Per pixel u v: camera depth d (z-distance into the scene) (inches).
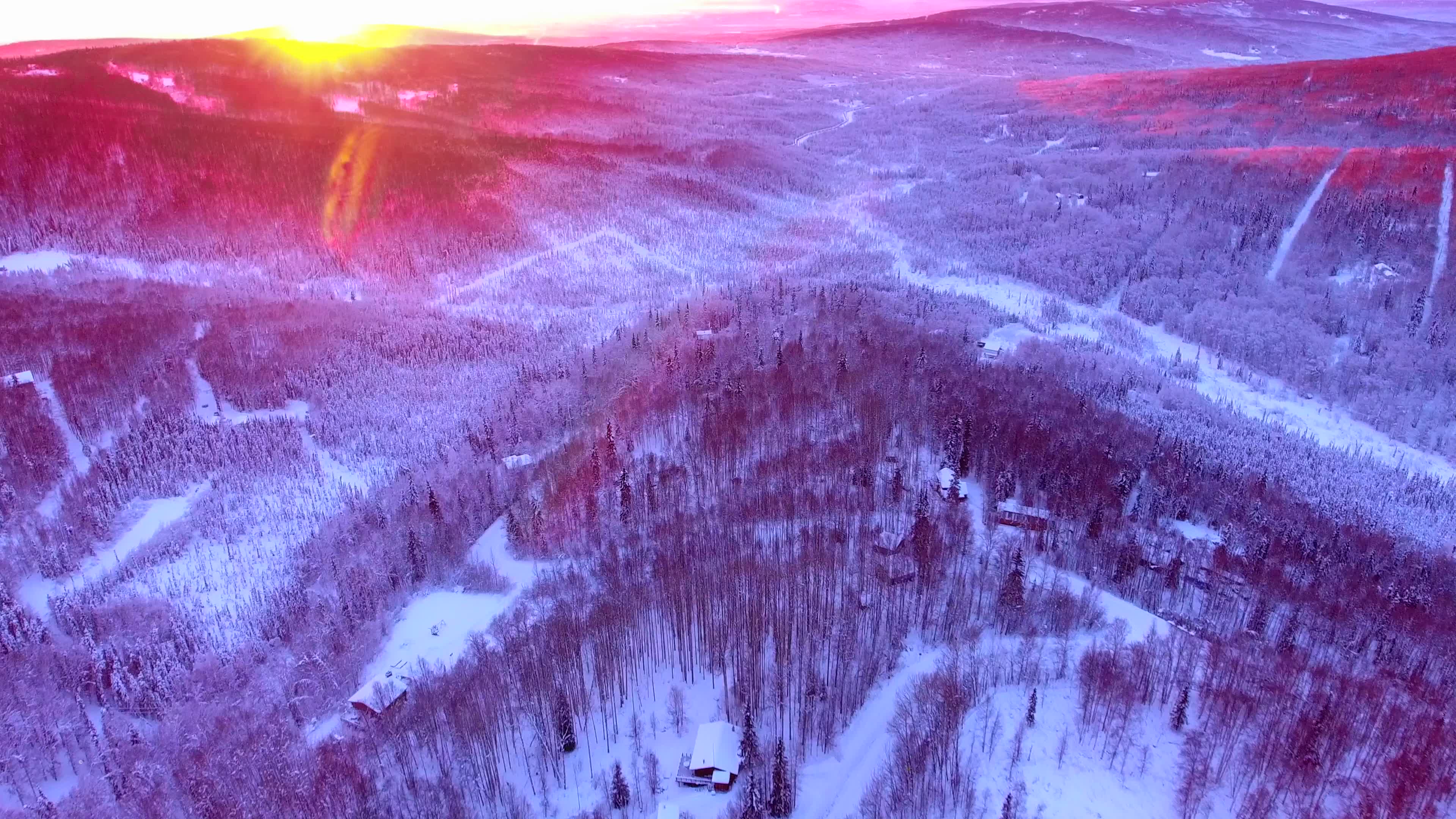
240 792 2001.7
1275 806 1774.1
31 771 2225.6
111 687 2509.8
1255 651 2276.1
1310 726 1936.5
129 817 2020.2
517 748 2085.4
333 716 2319.1
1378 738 1959.9
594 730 2142.0
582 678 2250.2
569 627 2396.7
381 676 2340.1
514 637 2445.9
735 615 2406.5
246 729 2276.1
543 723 2111.2
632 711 2210.9
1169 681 2140.7
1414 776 1839.3
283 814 1900.8
